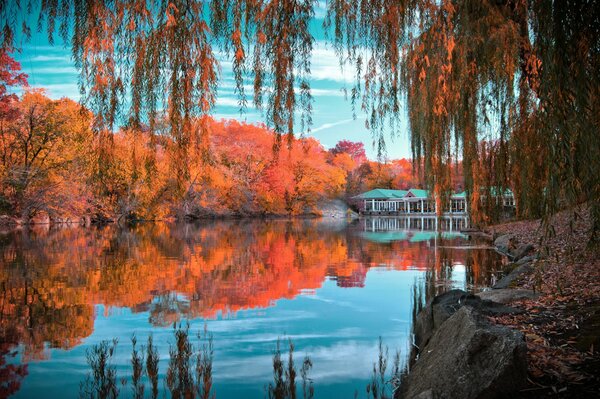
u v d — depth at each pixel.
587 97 2.76
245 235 30.03
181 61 3.18
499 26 4.92
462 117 5.50
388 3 3.70
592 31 2.75
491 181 6.18
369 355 5.98
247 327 7.44
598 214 3.04
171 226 40.97
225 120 62.41
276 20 3.30
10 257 16.86
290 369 5.46
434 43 4.49
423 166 6.00
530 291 6.61
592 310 5.19
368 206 80.06
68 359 5.94
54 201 36.53
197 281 12.01
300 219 61.62
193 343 6.60
